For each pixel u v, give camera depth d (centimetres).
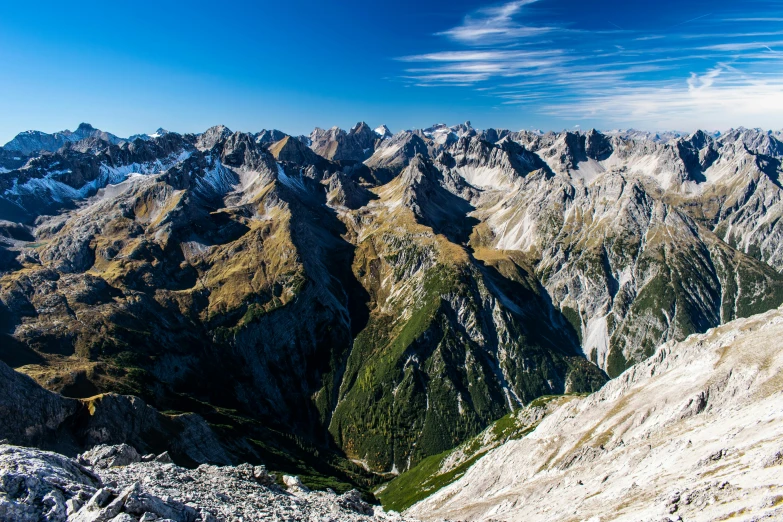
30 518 3628
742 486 5153
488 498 12788
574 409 15475
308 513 5416
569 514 7750
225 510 4584
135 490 3884
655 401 11938
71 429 13912
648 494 6694
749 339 11662
